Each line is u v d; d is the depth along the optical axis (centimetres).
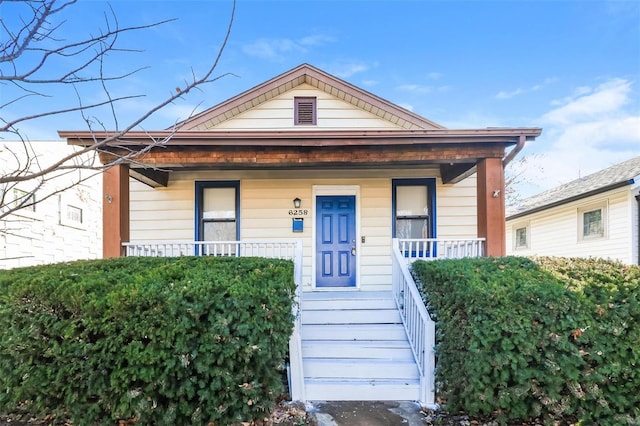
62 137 510
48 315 325
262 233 734
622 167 1226
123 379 312
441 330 387
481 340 324
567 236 1209
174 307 316
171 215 736
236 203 741
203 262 416
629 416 314
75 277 354
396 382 410
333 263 736
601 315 324
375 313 519
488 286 342
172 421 314
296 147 563
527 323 320
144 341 319
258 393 329
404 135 541
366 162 573
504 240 545
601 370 316
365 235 735
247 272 381
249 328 325
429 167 734
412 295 457
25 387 323
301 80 809
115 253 539
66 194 1005
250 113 809
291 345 402
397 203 746
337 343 465
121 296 320
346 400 396
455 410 358
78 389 322
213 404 318
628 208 951
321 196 746
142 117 219
